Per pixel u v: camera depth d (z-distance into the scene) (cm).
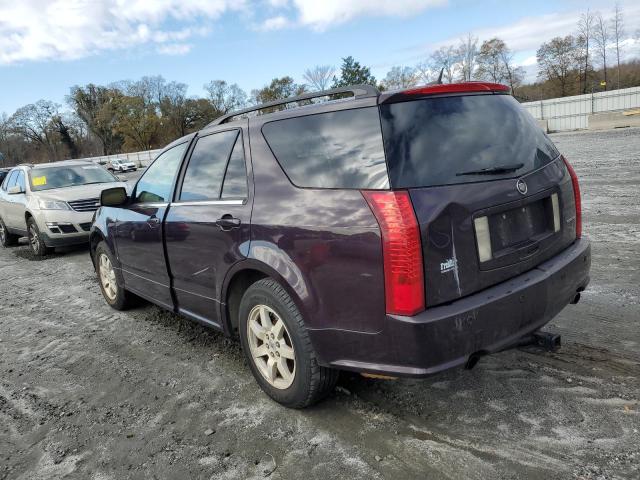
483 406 293
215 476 258
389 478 242
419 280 232
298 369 287
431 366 236
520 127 294
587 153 1609
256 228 298
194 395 345
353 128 263
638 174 1091
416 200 235
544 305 274
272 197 296
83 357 432
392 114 253
